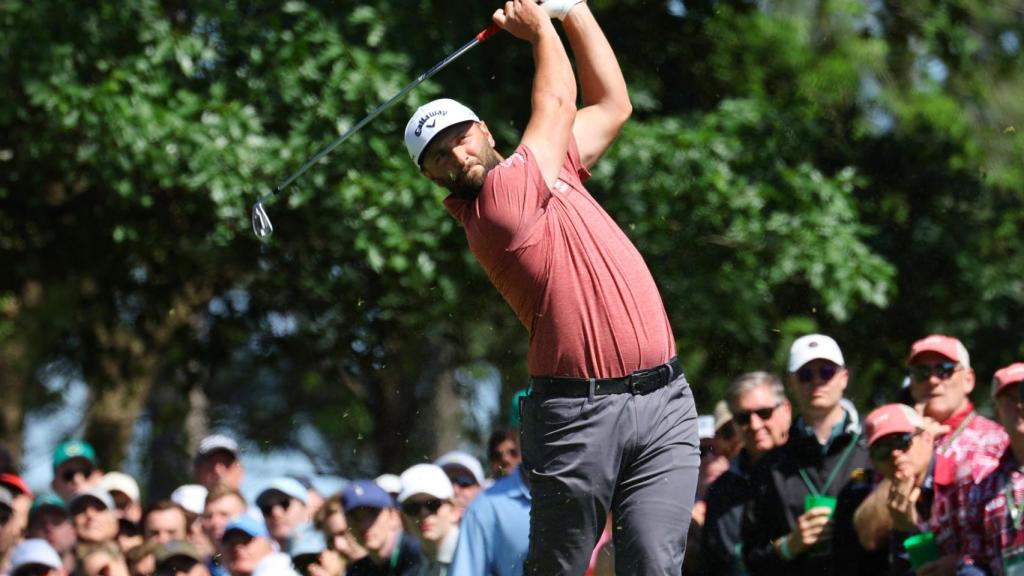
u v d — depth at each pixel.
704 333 26.55
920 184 30.02
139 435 40.59
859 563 16.48
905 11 31.47
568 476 11.88
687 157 25.19
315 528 17.91
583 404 11.82
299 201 24.09
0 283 29.16
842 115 30.80
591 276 11.81
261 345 30.53
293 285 27.92
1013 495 15.41
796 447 17.11
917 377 16.95
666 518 11.84
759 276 25.92
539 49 12.34
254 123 24.30
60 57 23.67
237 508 19.33
